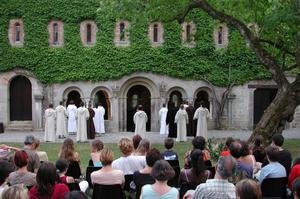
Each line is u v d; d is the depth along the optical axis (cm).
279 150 912
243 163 816
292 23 1502
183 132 2470
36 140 997
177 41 3033
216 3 1772
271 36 1777
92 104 3014
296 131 2945
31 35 2997
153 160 794
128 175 895
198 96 3134
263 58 1623
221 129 3078
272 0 1444
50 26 3020
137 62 3016
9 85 3025
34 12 3000
